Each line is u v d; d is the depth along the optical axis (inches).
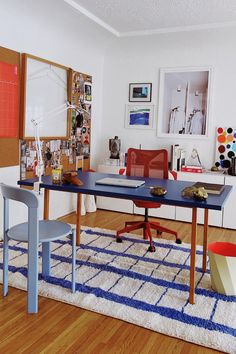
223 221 155.9
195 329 74.5
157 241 132.5
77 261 109.4
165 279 98.7
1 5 119.4
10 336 71.5
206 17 136.2
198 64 170.1
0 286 92.1
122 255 116.4
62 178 99.2
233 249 98.5
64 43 157.2
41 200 147.2
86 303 83.9
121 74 188.7
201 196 79.5
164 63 177.5
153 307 83.0
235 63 162.4
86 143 183.8
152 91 181.8
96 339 71.3
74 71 165.6
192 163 176.1
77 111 171.3
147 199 81.7
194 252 83.6
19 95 133.5
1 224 129.1
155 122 182.5
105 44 173.8
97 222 158.4
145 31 155.0
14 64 129.2
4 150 128.2
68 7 123.8
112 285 93.8
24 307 82.8
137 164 135.3
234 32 148.3
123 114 190.5
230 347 68.8
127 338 71.9
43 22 138.6
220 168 169.8
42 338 71.1
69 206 173.0
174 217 166.1
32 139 140.3
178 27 148.9
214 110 169.0
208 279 99.4
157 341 71.2
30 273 79.0
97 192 88.0
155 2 122.1
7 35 125.0
